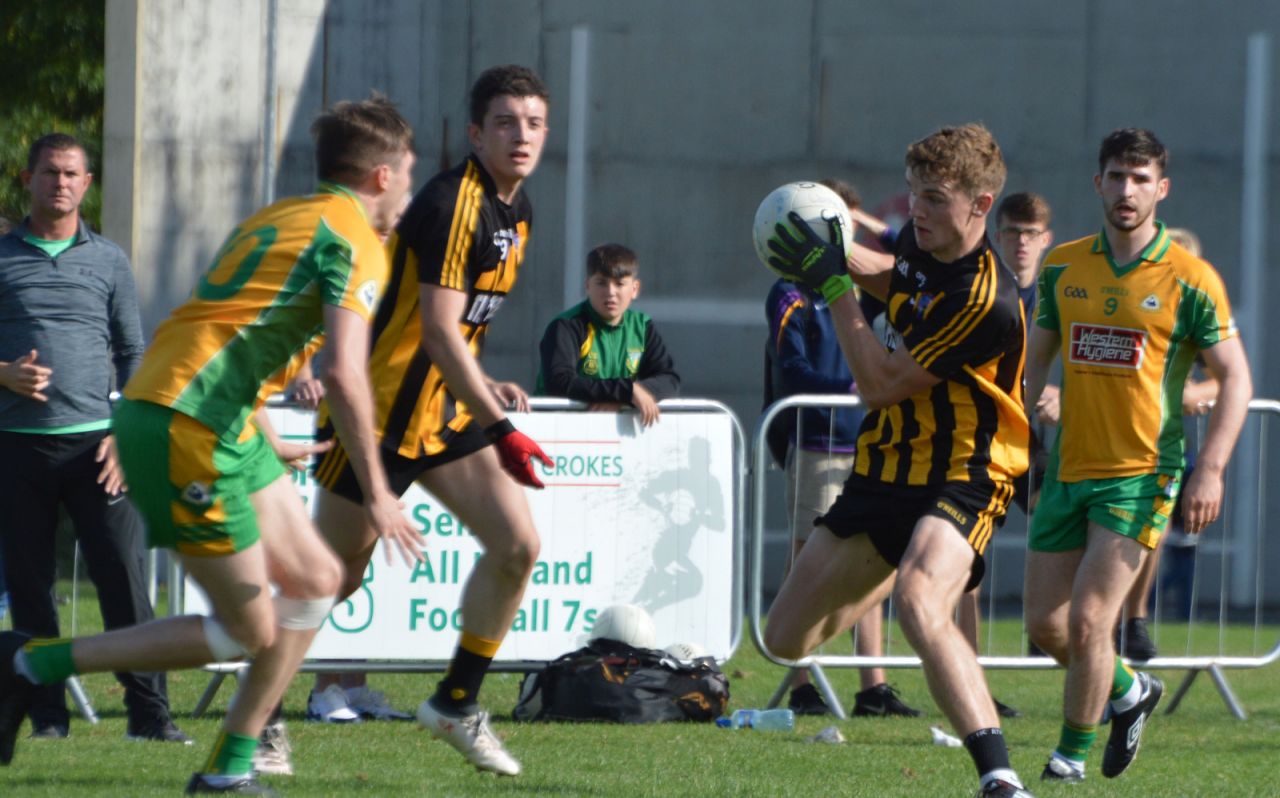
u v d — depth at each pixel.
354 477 18.50
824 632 18.52
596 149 49.59
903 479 17.52
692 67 49.44
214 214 49.09
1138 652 27.02
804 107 49.31
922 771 20.59
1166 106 48.22
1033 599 20.61
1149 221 20.45
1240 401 20.20
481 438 18.72
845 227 17.94
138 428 14.90
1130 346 19.94
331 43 48.91
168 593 25.61
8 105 55.22
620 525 26.89
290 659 16.19
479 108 18.25
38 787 16.92
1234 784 20.33
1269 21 47.88
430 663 26.22
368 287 15.20
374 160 15.80
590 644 25.80
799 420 27.14
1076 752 20.11
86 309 22.66
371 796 17.20
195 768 19.06
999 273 17.27
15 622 22.55
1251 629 39.53
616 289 27.52
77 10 55.28
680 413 27.16
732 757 21.48
